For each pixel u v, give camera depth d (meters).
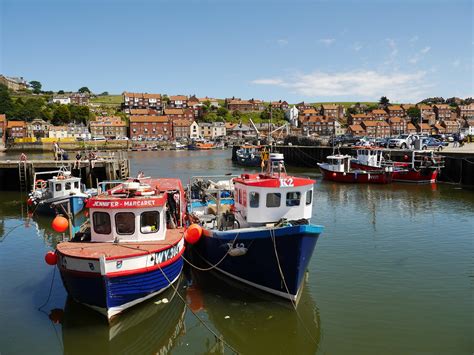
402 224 24.50
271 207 14.91
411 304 13.50
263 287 13.93
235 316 12.95
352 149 61.50
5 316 12.98
